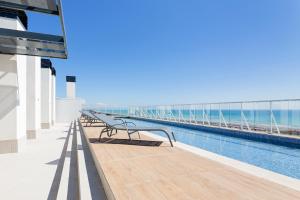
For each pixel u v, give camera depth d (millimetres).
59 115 18656
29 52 5602
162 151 4594
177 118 15281
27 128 8180
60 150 6082
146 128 5605
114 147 4957
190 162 3682
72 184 3438
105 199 2723
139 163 3600
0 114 5609
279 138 7473
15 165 4523
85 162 4398
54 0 3193
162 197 2248
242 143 8492
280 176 2969
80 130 10188
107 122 6352
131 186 2559
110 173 3049
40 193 3109
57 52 5617
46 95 12234
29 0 3176
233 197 2254
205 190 2447
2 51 5555
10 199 2906
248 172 3131
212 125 11688
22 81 6320
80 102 19344
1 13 5719
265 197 2260
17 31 4344
